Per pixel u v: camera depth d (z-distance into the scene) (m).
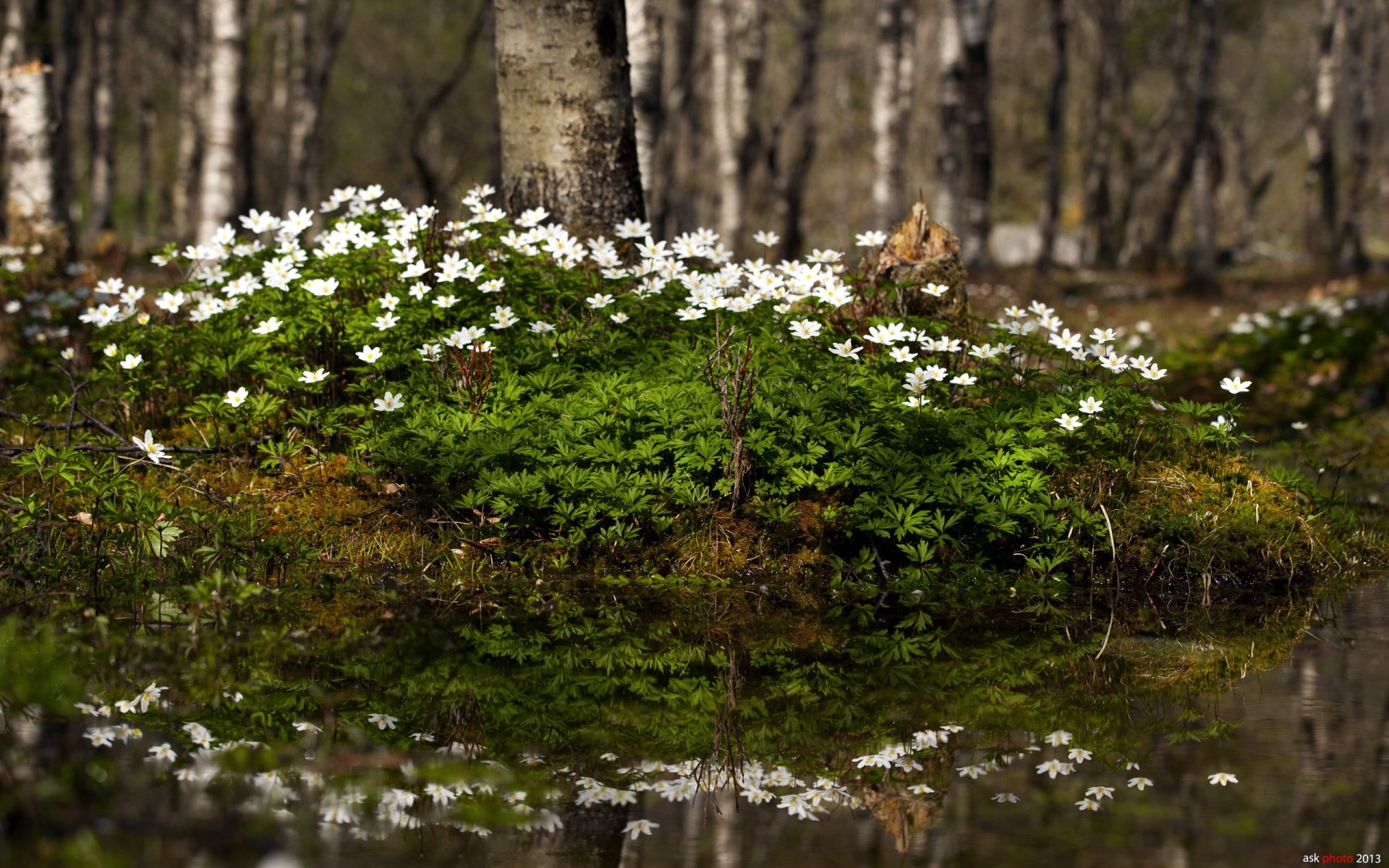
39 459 5.19
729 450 5.45
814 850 2.57
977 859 2.52
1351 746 3.22
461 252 6.60
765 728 3.41
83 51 37.72
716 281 6.17
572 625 4.55
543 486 5.37
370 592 4.92
